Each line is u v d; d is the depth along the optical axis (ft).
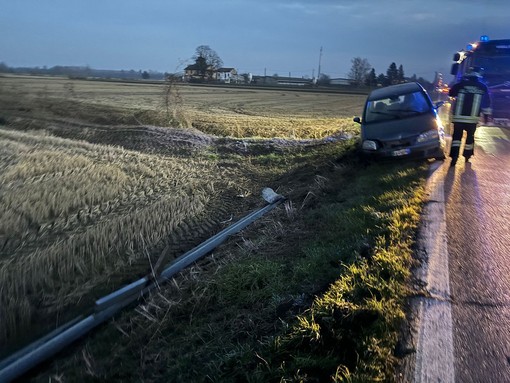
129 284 19.40
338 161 35.06
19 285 19.49
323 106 137.18
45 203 27.81
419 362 10.00
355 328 11.24
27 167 35.76
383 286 12.76
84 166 37.81
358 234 17.60
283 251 18.83
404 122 32.32
